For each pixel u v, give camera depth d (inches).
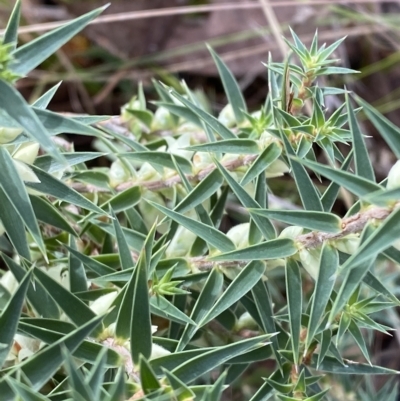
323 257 11.0
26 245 11.0
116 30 22.1
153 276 11.8
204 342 13.4
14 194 10.7
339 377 14.4
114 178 13.5
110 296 11.9
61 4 22.2
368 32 21.5
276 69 12.2
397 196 9.8
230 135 12.6
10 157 10.7
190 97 14.0
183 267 12.4
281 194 19.8
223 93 22.6
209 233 11.7
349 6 22.4
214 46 22.9
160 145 14.1
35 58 10.4
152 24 22.4
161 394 10.4
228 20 23.0
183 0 22.7
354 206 11.0
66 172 13.0
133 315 10.7
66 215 13.4
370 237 9.9
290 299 11.4
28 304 12.4
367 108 10.0
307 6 22.9
